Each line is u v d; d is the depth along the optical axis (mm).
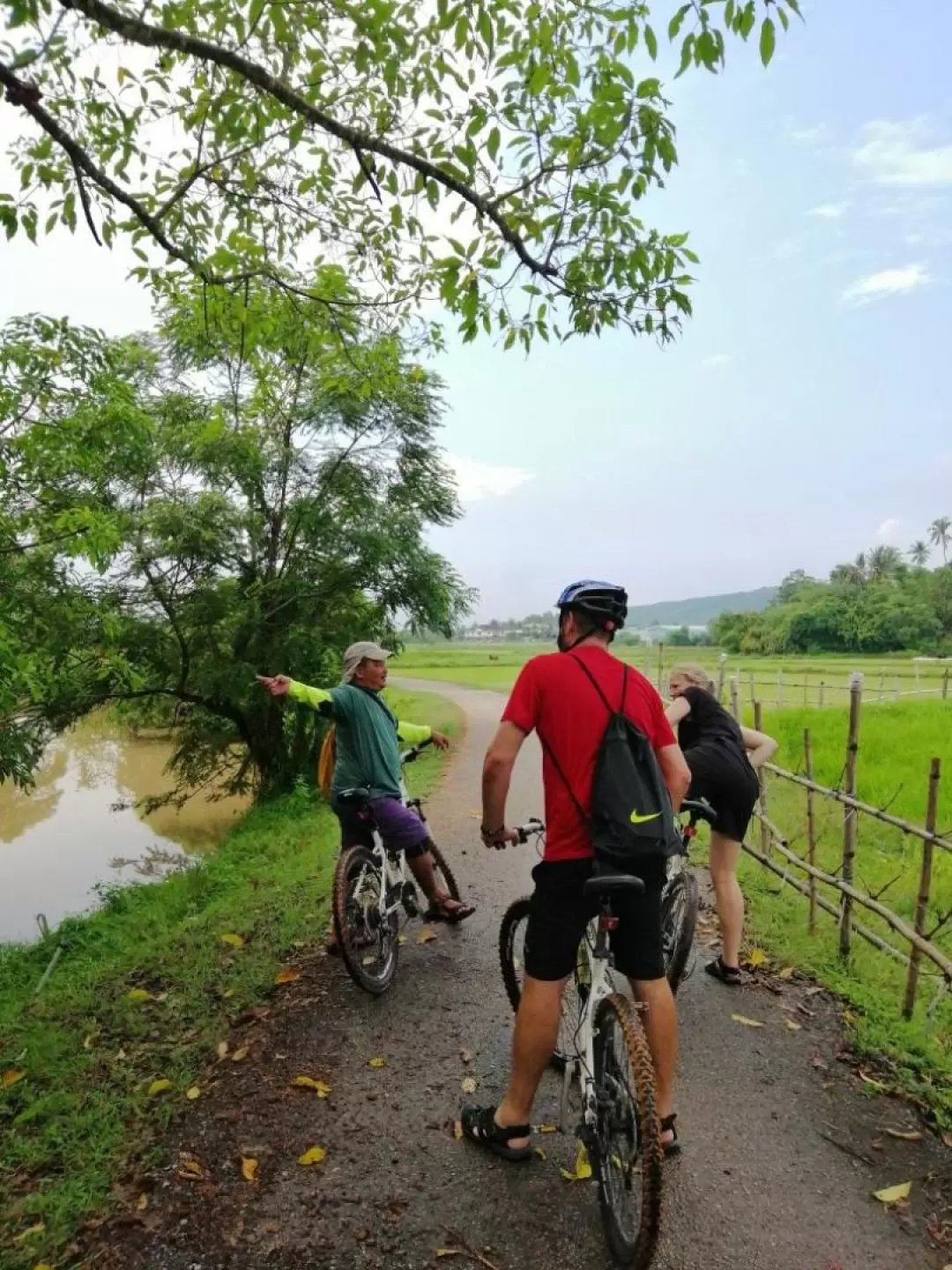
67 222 4512
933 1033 4363
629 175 4438
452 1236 2900
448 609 16000
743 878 6766
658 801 2916
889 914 4789
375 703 5137
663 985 3121
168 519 12734
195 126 4441
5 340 6602
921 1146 3408
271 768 15547
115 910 8711
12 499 7363
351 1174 3223
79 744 26516
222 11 4055
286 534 14688
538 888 3107
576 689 3053
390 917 4945
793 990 4797
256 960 5359
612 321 5031
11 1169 3385
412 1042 4227
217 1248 2871
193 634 13953
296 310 5672
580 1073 3119
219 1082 3893
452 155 4469
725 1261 2785
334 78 4402
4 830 16031
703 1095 3730
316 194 5043
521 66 4156
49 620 10109
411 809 5758
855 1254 2826
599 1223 2955
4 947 8148
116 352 7895
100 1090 3912
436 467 15625
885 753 12891
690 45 3600
